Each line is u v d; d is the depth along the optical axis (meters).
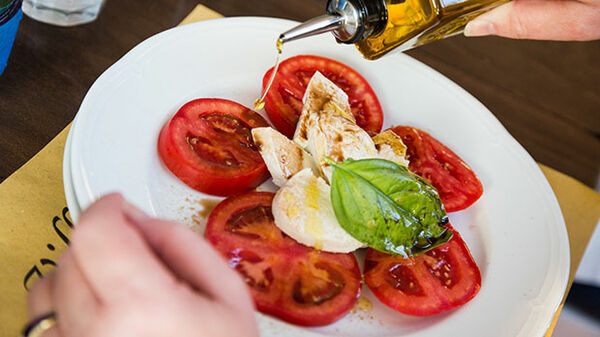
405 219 0.49
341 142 0.54
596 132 0.68
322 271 0.51
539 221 0.57
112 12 0.61
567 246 0.55
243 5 0.65
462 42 0.70
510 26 0.58
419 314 0.51
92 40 0.59
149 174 0.52
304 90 0.59
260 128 0.54
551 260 0.55
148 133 0.53
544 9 0.57
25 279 0.47
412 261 0.53
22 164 0.51
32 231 0.49
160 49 0.55
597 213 0.61
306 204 0.51
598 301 0.59
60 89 0.55
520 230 0.56
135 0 0.62
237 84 0.59
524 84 0.69
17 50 0.56
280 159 0.54
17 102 0.54
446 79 0.62
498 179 0.59
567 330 0.58
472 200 0.57
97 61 0.58
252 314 0.37
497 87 0.68
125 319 0.33
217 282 0.36
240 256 0.50
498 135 0.60
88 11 0.59
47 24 0.58
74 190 0.48
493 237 0.56
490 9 0.55
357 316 0.51
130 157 0.51
